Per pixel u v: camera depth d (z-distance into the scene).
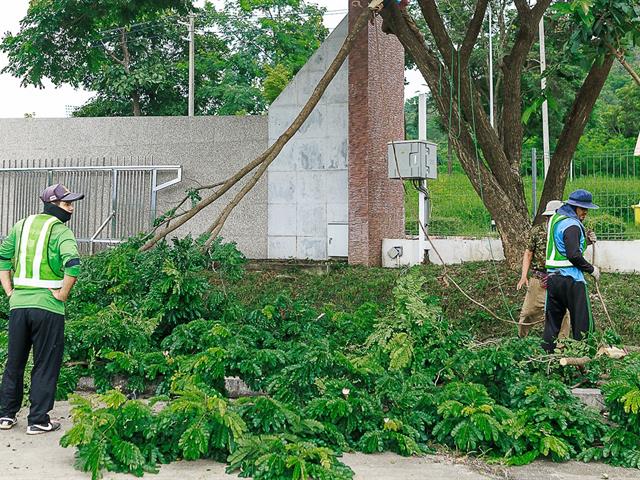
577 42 8.13
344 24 14.52
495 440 5.52
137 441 5.38
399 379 6.32
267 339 7.77
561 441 5.54
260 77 32.84
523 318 8.68
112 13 14.23
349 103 13.90
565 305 7.54
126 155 15.89
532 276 8.60
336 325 8.53
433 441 5.86
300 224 14.94
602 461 5.55
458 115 10.55
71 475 5.04
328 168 14.70
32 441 5.82
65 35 14.51
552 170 11.32
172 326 8.26
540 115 27.53
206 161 15.57
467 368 6.57
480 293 11.23
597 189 12.44
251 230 15.33
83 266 9.16
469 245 13.45
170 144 15.73
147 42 32.19
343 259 14.44
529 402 5.84
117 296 8.68
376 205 14.03
